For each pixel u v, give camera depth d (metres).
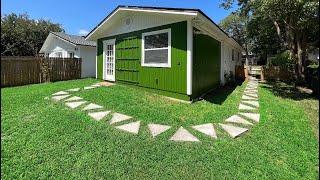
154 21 8.61
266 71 17.56
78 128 4.72
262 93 10.35
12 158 3.51
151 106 6.75
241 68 18.12
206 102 7.66
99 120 5.30
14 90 9.31
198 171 3.30
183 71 7.61
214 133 4.77
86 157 3.59
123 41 10.37
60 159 3.51
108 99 7.20
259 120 5.76
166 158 3.64
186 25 7.44
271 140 4.47
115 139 4.27
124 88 9.27
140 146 4.02
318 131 5.18
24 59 12.59
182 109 6.59
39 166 3.32
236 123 5.47
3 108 6.07
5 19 28.61
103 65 12.09
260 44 26.55
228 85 13.48
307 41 15.29
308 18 9.41
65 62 14.73
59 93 8.10
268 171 3.36
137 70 9.58
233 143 4.27
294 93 10.73
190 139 4.41
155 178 3.12
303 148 4.17
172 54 7.96
